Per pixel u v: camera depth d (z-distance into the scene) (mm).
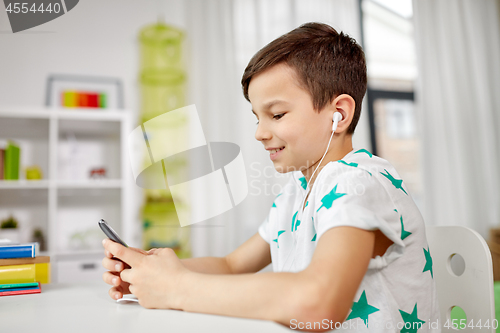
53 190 2074
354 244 397
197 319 391
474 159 2734
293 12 2598
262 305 382
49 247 2033
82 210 2330
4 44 2354
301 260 537
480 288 573
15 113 2039
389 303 468
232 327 359
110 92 2432
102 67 2459
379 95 2820
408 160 2838
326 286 369
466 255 604
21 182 2037
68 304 487
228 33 2490
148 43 2512
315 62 546
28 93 2352
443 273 645
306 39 568
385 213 460
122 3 2523
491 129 2795
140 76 2480
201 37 2496
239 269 711
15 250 612
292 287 375
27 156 2285
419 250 515
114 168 2408
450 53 2797
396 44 2902
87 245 2268
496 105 2836
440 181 2682
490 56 2891
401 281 486
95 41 2471
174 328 361
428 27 2799
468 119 2768
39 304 489
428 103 2719
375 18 2861
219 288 411
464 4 2900
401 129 2854
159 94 2463
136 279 462
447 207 2662
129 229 2162
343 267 380
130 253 486
